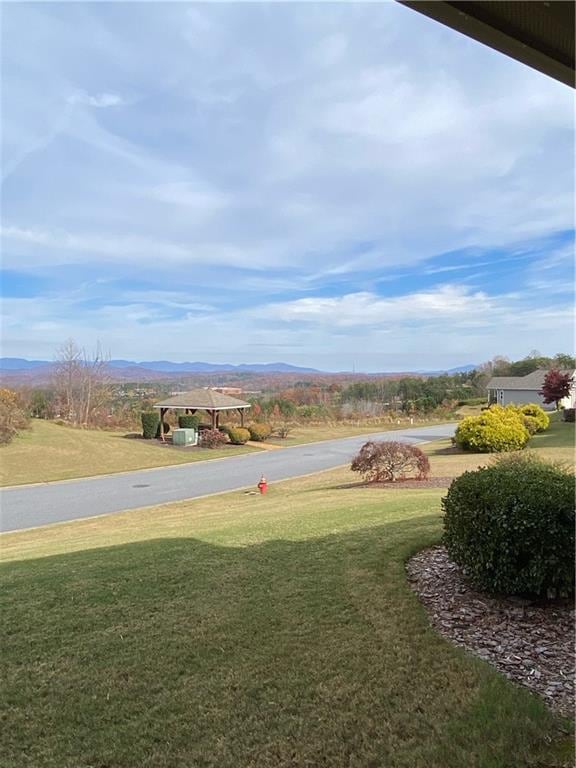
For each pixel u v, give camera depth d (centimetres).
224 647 324
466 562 379
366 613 360
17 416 2466
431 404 4694
